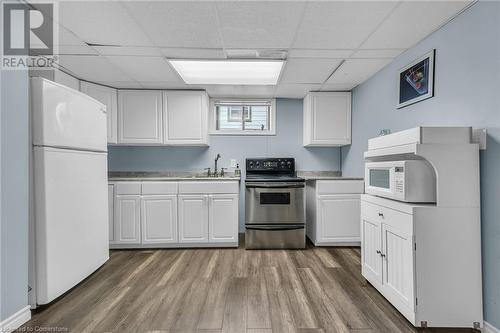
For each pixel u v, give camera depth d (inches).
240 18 73.1
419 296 60.0
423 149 60.8
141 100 134.9
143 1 65.2
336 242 125.7
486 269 60.2
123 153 148.1
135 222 123.8
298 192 125.5
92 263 88.8
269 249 124.3
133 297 78.4
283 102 154.1
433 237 60.2
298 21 74.6
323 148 154.5
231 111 155.4
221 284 86.8
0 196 59.7
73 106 79.2
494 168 59.1
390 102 102.9
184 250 123.7
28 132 67.0
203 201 125.4
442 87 75.4
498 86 58.5
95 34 81.1
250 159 150.1
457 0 63.5
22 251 64.8
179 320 66.6
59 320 66.7
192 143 137.6
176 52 93.8
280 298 77.4
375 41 86.0
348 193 125.1
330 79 122.1
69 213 77.3
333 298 77.3
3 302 60.2
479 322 60.1
